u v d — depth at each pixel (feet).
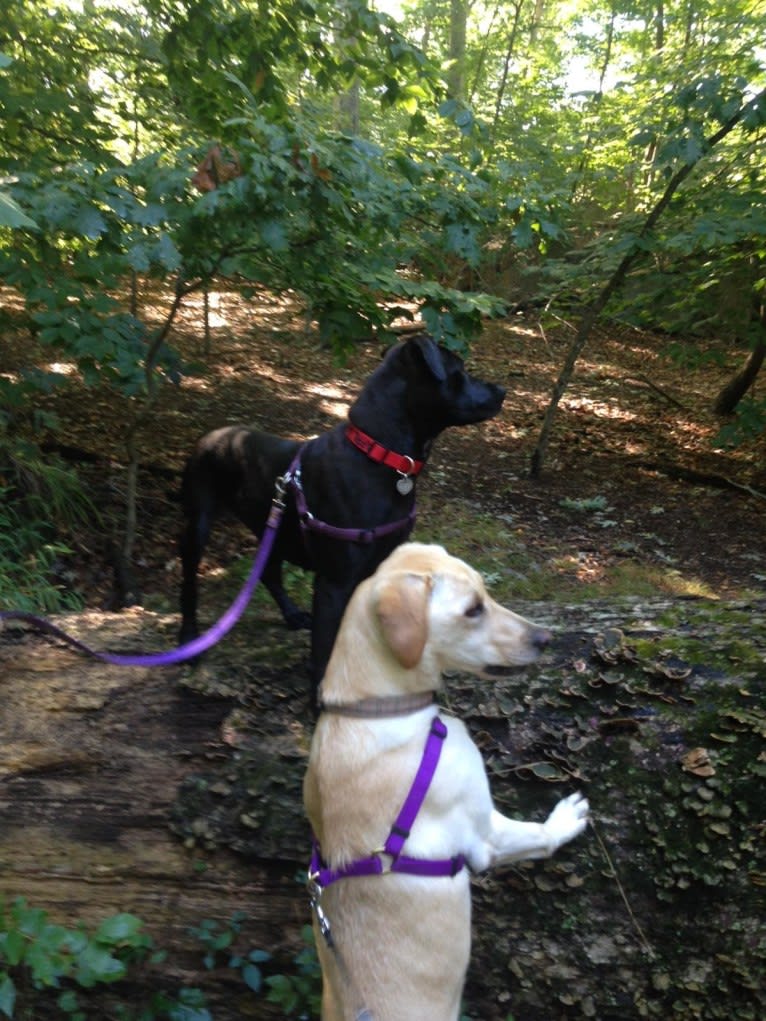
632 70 16.15
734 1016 4.27
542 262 15.99
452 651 3.59
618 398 18.31
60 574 8.73
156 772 4.97
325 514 4.91
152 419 12.73
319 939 3.63
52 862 4.74
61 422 11.85
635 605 5.79
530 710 4.96
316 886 3.58
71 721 5.14
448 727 3.64
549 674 5.08
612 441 15.76
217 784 4.89
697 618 5.44
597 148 14.79
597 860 4.56
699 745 4.70
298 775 4.88
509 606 5.87
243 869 4.76
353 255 7.41
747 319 14.25
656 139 13.17
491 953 4.51
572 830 4.00
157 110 9.68
